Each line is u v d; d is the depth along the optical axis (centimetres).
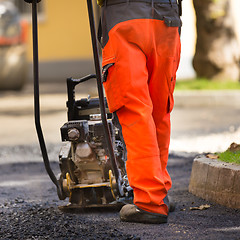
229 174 684
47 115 1983
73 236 575
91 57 3884
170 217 647
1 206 754
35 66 595
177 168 995
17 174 1014
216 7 2605
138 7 588
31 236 582
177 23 604
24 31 2838
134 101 585
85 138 638
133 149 592
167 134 638
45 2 3891
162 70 605
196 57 2680
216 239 547
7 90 2919
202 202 716
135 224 618
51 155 1213
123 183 674
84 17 3881
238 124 1633
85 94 2664
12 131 1628
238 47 2648
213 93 2261
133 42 586
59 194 674
